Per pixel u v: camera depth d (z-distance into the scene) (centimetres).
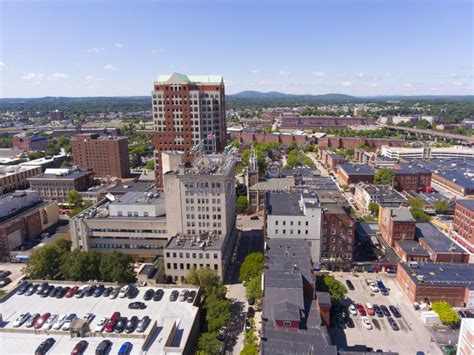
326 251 15725
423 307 12506
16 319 10969
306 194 17000
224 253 15012
